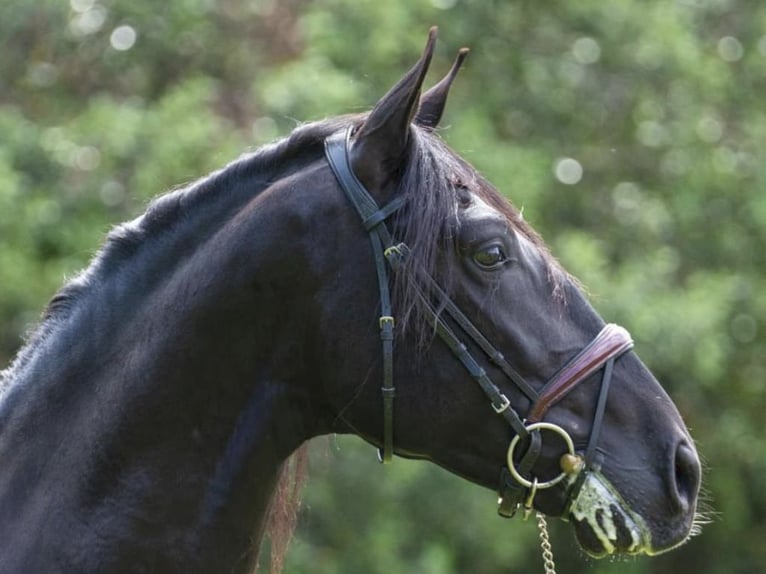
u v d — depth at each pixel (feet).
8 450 18.20
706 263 62.44
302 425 18.67
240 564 18.42
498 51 59.36
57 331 18.61
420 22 55.88
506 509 18.38
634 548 17.94
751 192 60.95
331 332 17.99
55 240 52.03
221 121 54.70
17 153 52.60
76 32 58.29
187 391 18.11
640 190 62.80
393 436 18.25
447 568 54.44
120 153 51.06
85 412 18.10
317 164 18.58
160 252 18.66
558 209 60.80
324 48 52.75
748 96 63.57
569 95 59.98
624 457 18.06
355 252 17.99
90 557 17.56
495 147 52.80
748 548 68.80
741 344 62.69
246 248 18.21
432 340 17.84
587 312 18.63
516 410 17.98
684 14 61.11
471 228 17.87
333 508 53.67
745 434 64.08
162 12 57.57
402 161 18.28
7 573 17.43
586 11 59.47
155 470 17.94
